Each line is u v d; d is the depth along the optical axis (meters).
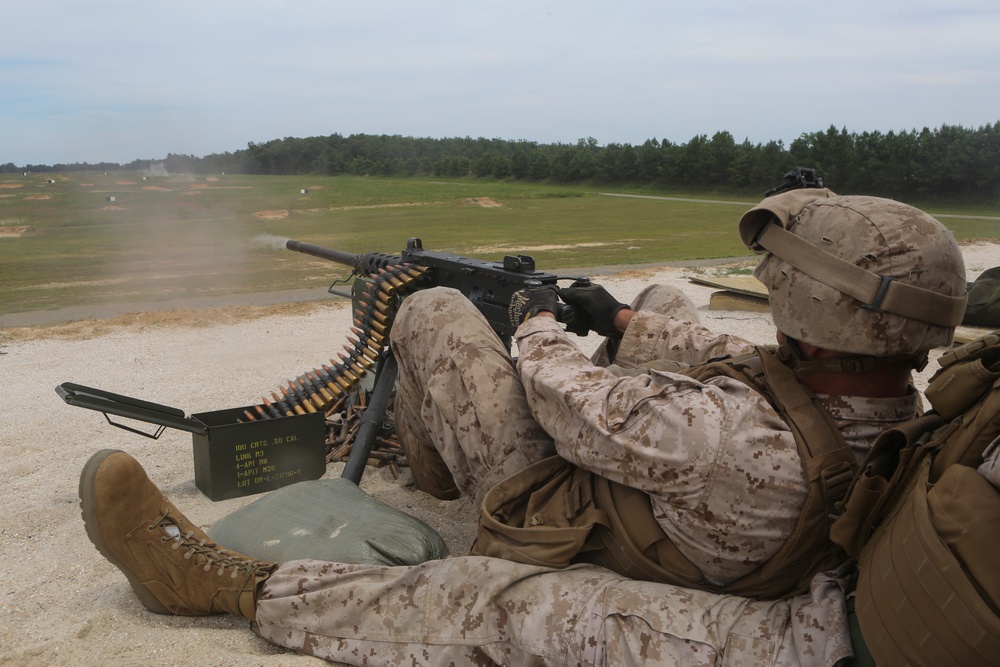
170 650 2.70
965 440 1.89
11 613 3.01
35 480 4.48
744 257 18.94
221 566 2.86
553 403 2.60
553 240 24.05
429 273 4.62
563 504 2.58
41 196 54.31
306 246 6.32
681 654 2.17
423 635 2.50
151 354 8.03
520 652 2.38
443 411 2.92
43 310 11.18
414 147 115.25
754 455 2.20
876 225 2.17
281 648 2.75
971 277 14.31
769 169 60.12
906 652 1.78
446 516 3.98
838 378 2.30
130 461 2.87
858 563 2.14
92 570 3.39
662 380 2.41
